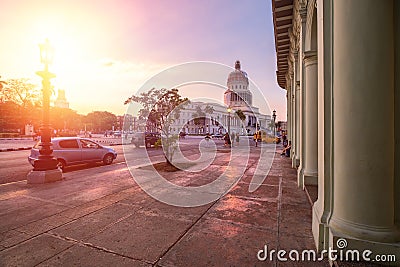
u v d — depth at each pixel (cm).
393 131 228
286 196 477
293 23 759
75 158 874
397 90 233
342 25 240
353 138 233
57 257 251
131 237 297
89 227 327
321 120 283
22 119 4147
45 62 609
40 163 610
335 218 251
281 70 1299
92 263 240
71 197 470
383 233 223
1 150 1580
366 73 226
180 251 264
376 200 226
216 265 237
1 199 454
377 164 225
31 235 302
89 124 6681
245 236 300
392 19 227
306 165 541
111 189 535
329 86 272
